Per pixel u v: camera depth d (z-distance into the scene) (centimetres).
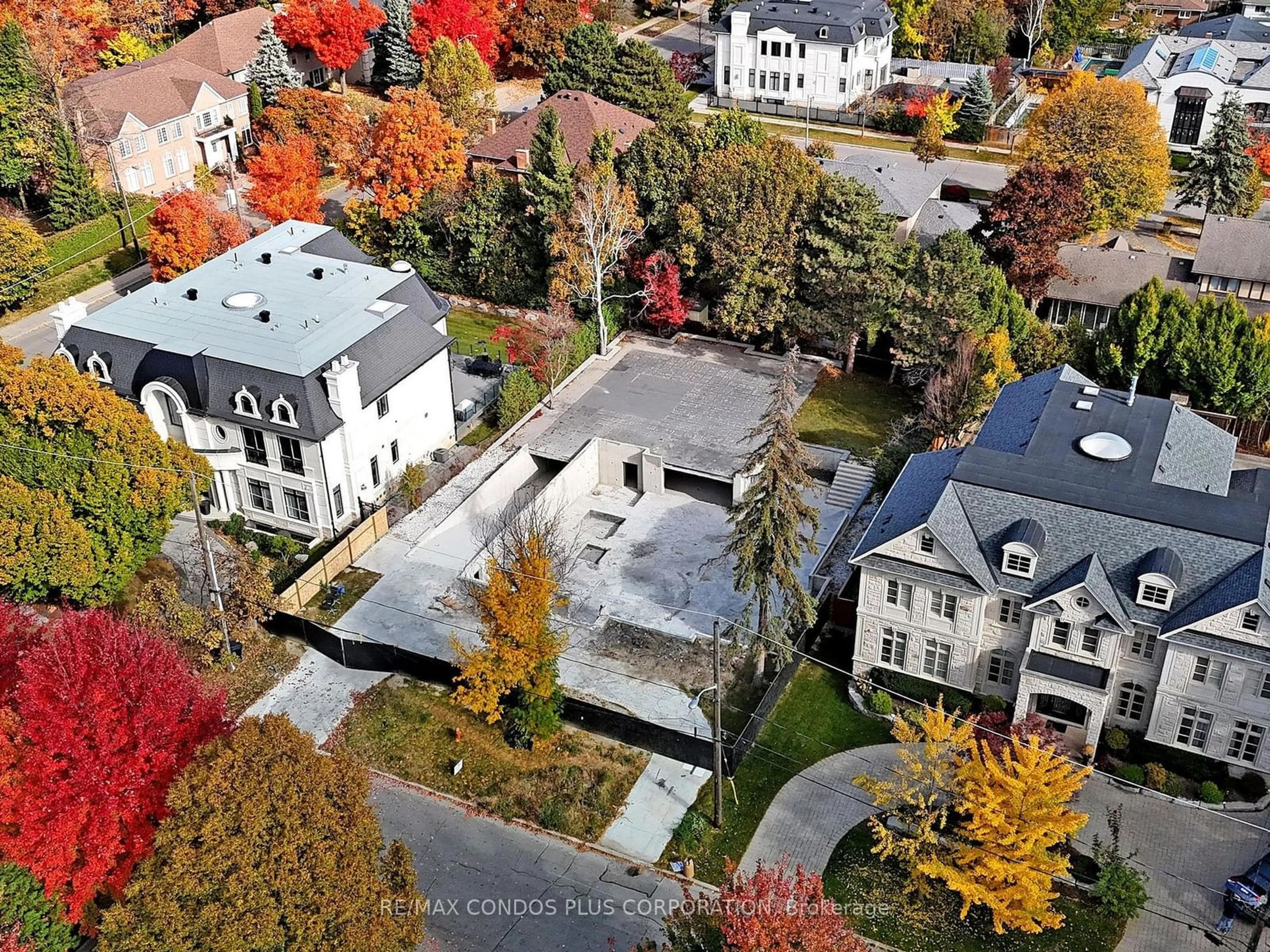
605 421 7831
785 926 3594
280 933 3725
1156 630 5066
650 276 8456
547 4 13725
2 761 4109
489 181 9294
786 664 5819
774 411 5328
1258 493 5741
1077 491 5475
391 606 6331
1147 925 4653
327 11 12825
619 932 4700
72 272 9806
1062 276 8412
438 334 7425
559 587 6147
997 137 12506
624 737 5550
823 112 13138
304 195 9569
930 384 7262
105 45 12975
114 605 6200
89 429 5766
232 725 4547
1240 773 5209
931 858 4591
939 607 5494
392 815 5209
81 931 4394
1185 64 12625
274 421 6525
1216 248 8850
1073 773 5081
